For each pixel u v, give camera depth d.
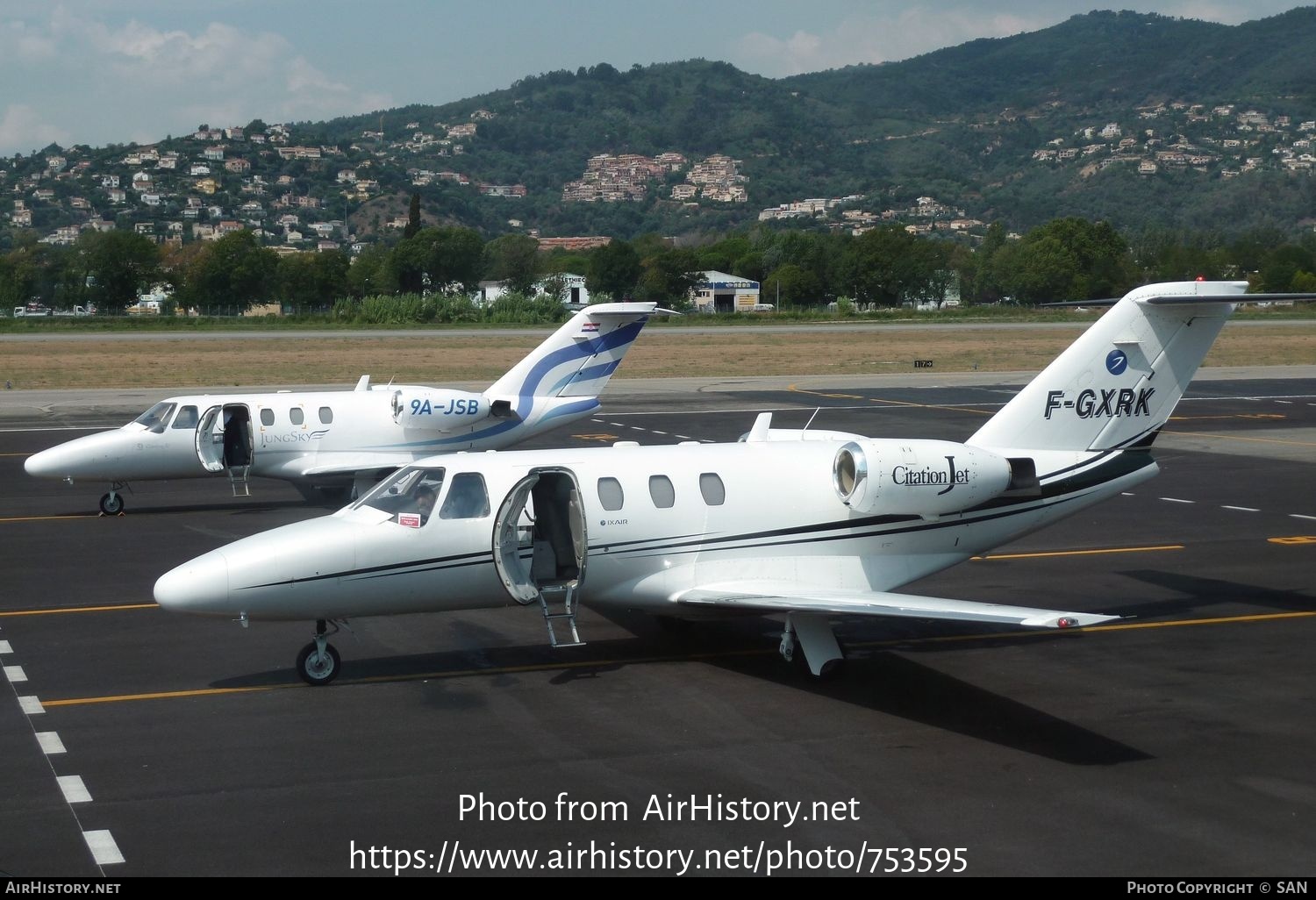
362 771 12.04
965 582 20.72
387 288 170.50
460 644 16.81
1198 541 24.17
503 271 183.00
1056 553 23.14
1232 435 41.22
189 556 22.89
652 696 14.55
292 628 17.72
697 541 15.87
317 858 10.12
